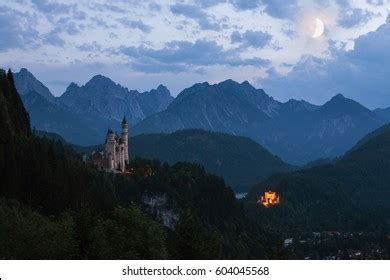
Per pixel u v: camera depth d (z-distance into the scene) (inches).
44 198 7445.9
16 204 6402.6
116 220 5073.8
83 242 4439.0
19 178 7347.4
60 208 7401.6
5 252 4052.7
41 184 7554.1
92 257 4365.2
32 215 5182.1
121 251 4544.8
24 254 4119.1
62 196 7573.8
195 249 4881.9
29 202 7066.9
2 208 5128.0
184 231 4950.8
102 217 5319.9
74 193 7824.8
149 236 4982.8
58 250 4180.6
